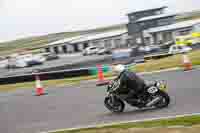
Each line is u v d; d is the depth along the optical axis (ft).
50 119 44.29
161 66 84.84
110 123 36.70
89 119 40.68
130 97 39.63
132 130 31.40
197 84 51.83
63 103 54.54
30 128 40.98
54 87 80.38
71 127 38.14
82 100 54.49
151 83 39.99
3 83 98.58
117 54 133.08
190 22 132.46
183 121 31.89
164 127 30.83
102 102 49.88
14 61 143.64
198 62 79.00
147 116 36.91
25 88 88.02
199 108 36.76
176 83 55.72
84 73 93.25
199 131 28.04
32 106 56.44
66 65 138.21
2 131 41.91
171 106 39.47
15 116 50.01
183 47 119.34
